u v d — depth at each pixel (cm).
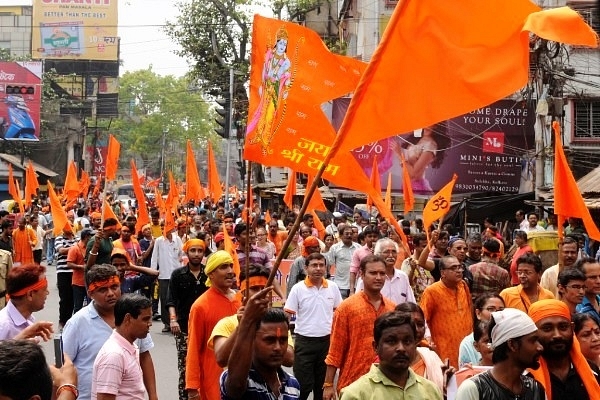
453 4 457
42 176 5938
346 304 732
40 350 300
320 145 627
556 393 527
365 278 731
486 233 1794
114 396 581
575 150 2527
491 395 477
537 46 2412
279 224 2044
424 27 463
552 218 2109
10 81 5341
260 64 629
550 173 2516
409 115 467
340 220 2114
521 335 476
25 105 5362
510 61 451
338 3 4794
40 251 2177
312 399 1063
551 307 532
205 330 714
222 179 9681
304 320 920
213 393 711
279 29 632
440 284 804
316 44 632
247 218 556
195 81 3962
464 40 458
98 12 7569
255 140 620
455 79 461
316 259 928
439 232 1102
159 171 9150
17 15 7994
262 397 474
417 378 498
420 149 2698
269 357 474
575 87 2527
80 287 1381
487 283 917
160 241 1508
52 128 6575
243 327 460
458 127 2689
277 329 476
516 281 1221
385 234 1739
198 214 2878
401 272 911
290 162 625
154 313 1658
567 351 530
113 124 7675
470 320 801
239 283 1026
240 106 3088
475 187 2684
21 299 609
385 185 2697
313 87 631
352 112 468
